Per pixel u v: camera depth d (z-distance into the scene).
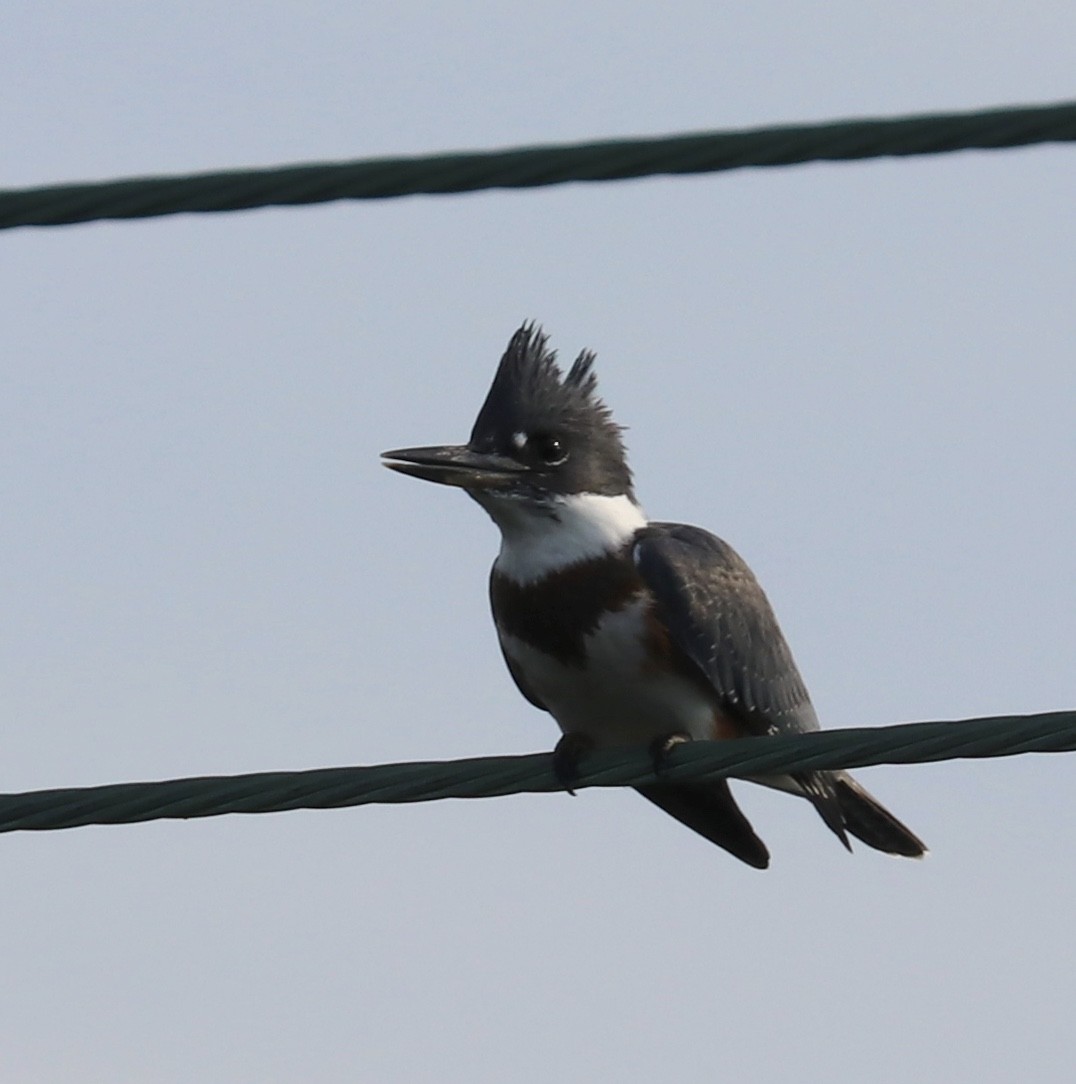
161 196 7.72
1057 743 7.82
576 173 7.48
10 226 7.84
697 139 7.41
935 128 7.27
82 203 7.77
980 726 7.90
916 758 8.01
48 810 8.19
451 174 7.59
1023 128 7.22
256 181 7.70
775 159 7.38
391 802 8.38
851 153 7.35
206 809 8.27
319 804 8.30
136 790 8.20
